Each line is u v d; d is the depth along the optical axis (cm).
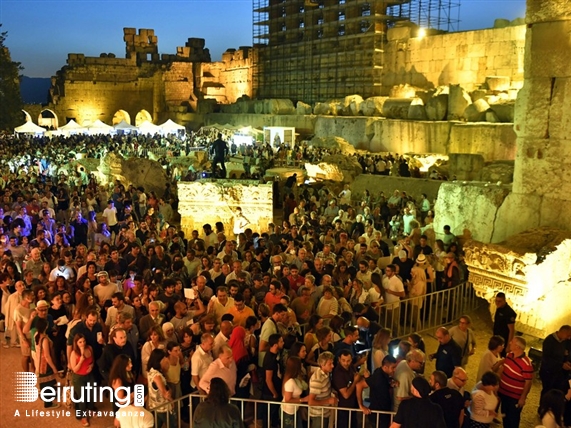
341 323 766
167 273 1038
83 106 7119
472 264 1072
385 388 655
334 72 5244
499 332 872
